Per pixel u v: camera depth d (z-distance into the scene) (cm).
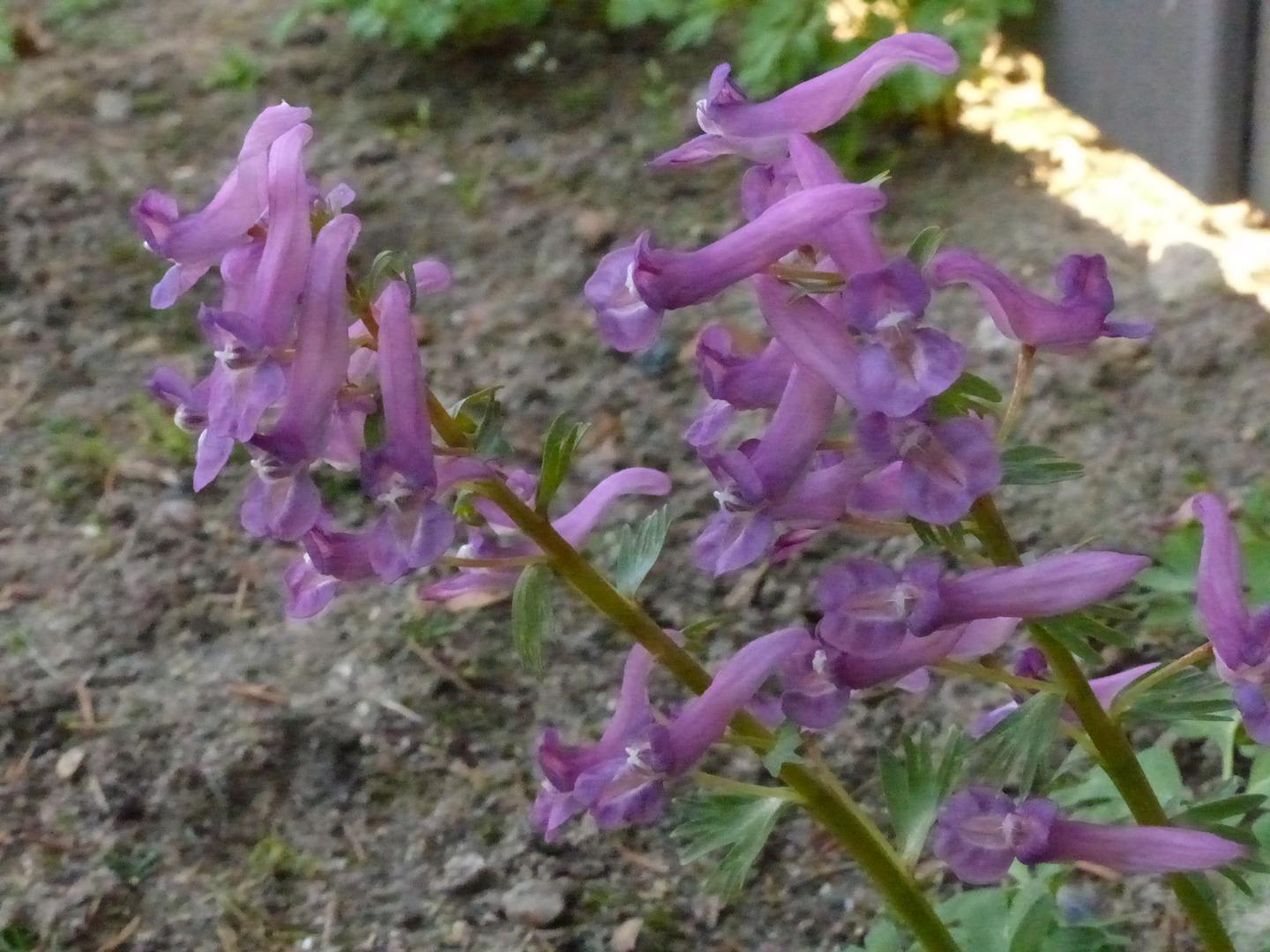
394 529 16
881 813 25
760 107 16
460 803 26
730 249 15
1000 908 22
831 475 16
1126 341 34
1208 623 16
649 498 31
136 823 25
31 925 24
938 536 16
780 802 18
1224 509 16
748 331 35
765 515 16
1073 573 16
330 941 24
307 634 29
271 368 15
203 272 16
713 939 24
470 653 29
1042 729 17
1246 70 35
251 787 26
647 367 35
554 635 19
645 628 18
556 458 17
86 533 31
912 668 16
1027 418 32
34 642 28
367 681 28
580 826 25
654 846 25
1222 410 32
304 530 16
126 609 29
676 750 17
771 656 17
